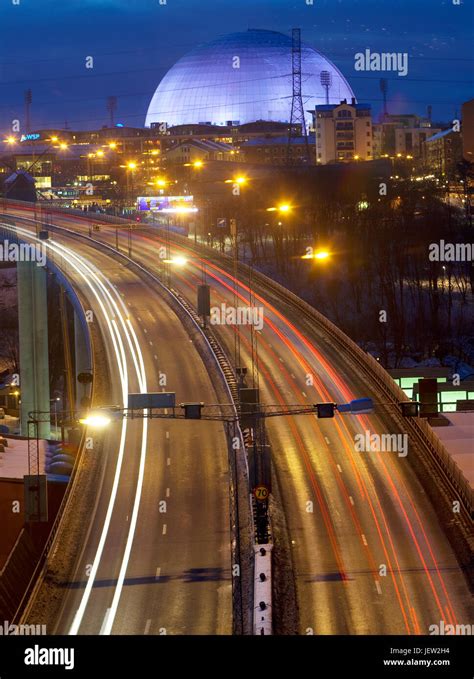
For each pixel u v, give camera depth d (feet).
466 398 622.95
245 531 379.76
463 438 473.67
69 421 394.32
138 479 443.32
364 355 606.14
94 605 322.96
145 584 338.13
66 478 453.99
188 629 300.40
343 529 381.19
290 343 652.48
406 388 639.76
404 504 403.75
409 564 347.56
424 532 376.07
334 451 466.70
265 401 539.70
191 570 348.38
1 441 509.35
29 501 380.78
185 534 382.63
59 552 368.07
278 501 409.49
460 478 398.83
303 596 323.98
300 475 438.81
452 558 351.67
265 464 387.14
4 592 330.95
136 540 378.53
